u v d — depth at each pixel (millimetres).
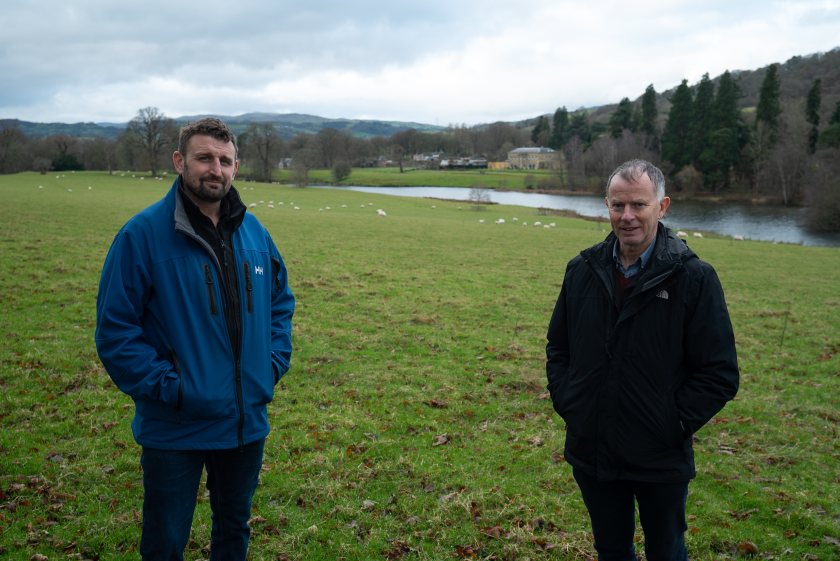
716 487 6121
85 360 9148
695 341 3564
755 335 12789
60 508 5277
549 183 121562
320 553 4867
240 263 3898
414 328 12242
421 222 38188
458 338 11719
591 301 3756
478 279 18391
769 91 100688
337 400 8266
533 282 18281
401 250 24297
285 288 4453
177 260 3666
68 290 13328
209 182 3639
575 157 119750
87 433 6844
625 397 3592
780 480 6258
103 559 4652
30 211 28312
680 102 106438
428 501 5676
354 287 16109
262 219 33281
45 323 10922
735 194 94000
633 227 3584
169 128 100000
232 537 4016
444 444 7000
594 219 53125
